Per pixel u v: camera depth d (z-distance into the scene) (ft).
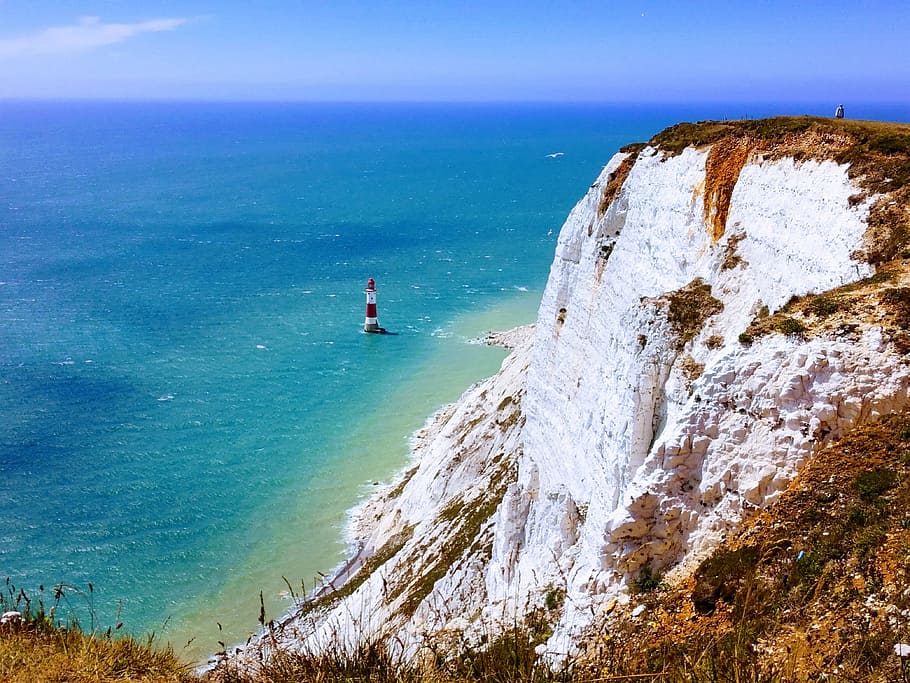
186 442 246.68
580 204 130.93
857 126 79.71
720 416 53.26
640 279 100.83
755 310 73.10
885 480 42.86
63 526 197.98
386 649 35.47
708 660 31.40
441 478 179.63
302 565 183.11
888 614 34.27
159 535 194.90
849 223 66.28
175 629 158.30
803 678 31.12
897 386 47.80
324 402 280.10
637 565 52.26
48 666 37.65
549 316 131.54
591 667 33.32
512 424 172.76
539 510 108.47
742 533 46.83
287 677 34.04
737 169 88.63
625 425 78.48
